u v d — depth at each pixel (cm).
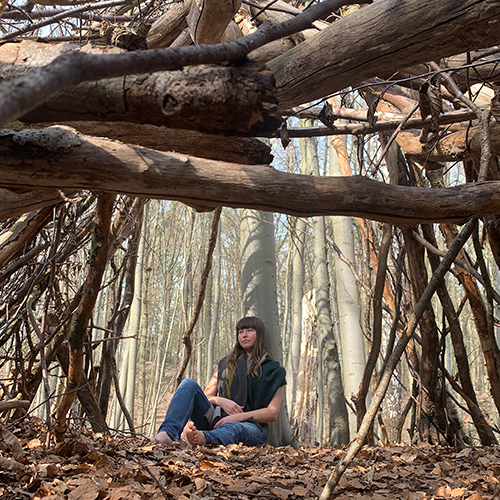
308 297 604
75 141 90
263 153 136
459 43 117
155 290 1559
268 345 398
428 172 288
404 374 760
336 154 574
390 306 403
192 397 271
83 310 140
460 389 320
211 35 158
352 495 155
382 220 119
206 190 102
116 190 98
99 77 53
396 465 213
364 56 129
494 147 199
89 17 210
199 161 102
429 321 331
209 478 160
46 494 116
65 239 263
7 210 128
